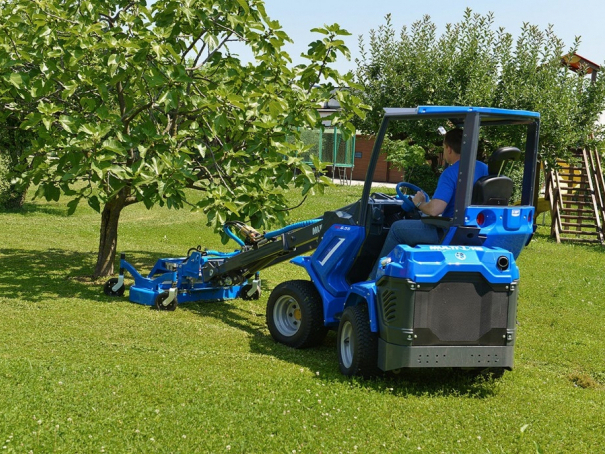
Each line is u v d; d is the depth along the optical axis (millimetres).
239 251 9078
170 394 5473
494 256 5727
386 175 33906
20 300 8914
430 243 6109
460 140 6137
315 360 6824
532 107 18406
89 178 8266
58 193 8531
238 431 4789
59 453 4324
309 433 4793
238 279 8898
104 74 9000
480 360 5758
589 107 19641
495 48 19562
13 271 11070
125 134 8797
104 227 10719
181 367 6246
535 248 16375
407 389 5891
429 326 5637
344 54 9031
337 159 29719
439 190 6035
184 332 7660
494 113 5793
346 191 24812
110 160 8336
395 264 5715
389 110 6379
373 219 6879
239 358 6676
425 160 19578
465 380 6273
